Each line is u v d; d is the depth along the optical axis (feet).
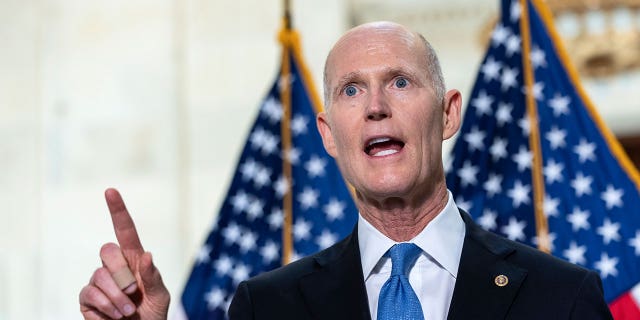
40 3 35.37
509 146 22.15
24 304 33.76
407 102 13.01
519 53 22.67
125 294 12.50
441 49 36.68
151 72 34.50
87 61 34.83
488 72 22.67
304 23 34.53
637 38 35.88
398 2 36.65
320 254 13.91
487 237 13.41
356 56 13.25
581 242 21.43
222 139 33.99
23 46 35.17
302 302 13.04
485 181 22.02
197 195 33.78
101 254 12.69
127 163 34.14
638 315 20.98
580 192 21.67
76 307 33.63
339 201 23.95
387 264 13.26
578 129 22.06
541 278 12.57
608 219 21.44
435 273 13.05
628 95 36.01
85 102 34.63
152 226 33.68
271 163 24.50
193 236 33.60
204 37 34.63
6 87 34.99
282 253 23.82
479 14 36.58
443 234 13.25
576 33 36.27
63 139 34.53
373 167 12.90
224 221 24.11
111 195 12.72
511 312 12.27
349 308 12.71
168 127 34.14
